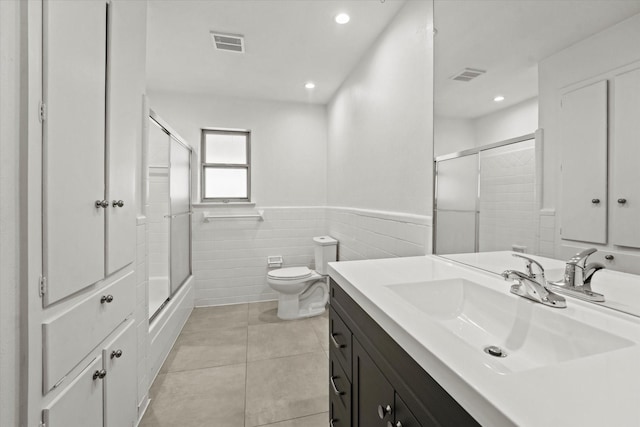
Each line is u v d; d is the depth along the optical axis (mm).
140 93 1671
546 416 396
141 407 1606
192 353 2264
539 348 793
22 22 732
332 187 3410
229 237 3404
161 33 2162
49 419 801
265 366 2086
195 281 3303
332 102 3393
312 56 2488
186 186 3080
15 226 721
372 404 902
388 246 2047
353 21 2025
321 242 3076
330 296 1386
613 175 781
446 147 1473
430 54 1588
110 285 1198
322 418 1585
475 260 1308
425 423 610
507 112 1119
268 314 3078
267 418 1580
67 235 888
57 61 839
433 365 575
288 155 3584
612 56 777
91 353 1051
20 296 736
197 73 2811
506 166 1136
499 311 945
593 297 829
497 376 493
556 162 939
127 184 1351
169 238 2449
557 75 927
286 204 3584
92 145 1034
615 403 423
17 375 728
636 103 731
